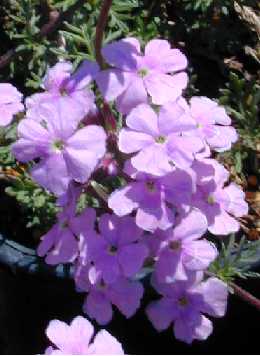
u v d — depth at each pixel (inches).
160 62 3.8
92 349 3.7
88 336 3.7
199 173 3.9
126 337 5.0
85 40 4.9
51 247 4.1
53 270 4.7
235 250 4.7
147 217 3.6
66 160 3.6
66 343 3.7
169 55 3.8
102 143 3.6
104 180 4.1
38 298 4.9
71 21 5.4
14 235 5.1
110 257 3.8
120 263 3.8
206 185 4.0
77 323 3.7
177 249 3.8
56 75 3.9
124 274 3.8
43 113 3.7
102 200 4.0
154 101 3.7
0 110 4.3
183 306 4.0
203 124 4.0
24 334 5.2
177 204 3.7
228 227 4.0
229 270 4.4
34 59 5.4
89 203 4.5
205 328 4.0
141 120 3.6
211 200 4.0
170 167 3.6
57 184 3.7
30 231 5.1
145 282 4.5
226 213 4.1
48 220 4.9
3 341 5.4
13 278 4.8
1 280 5.0
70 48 5.2
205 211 4.0
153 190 3.7
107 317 3.9
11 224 5.1
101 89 3.6
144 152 3.6
